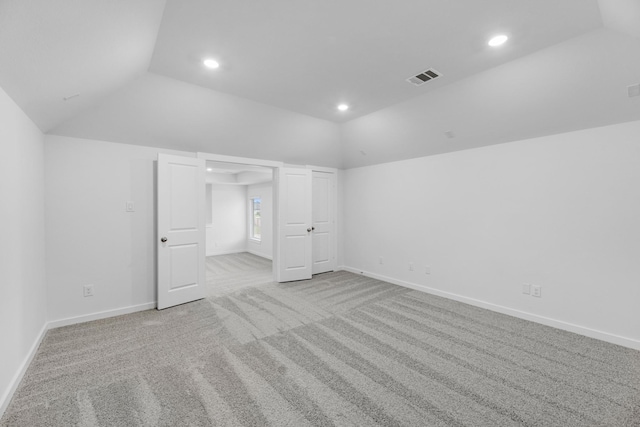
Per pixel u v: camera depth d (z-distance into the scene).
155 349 2.50
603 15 1.85
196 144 3.71
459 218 3.78
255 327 2.96
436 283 4.07
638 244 2.47
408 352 2.45
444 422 1.66
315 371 2.17
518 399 1.85
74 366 2.22
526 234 3.15
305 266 4.97
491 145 3.43
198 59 2.41
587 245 2.74
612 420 1.67
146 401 1.83
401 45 2.21
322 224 5.42
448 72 2.65
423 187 4.23
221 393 1.91
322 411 1.75
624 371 2.15
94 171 3.13
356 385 2.00
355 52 2.30
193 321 3.11
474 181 3.61
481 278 3.56
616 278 2.58
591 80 2.31
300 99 3.28
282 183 4.75
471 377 2.09
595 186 2.68
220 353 2.43
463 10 1.81
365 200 5.20
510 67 2.52
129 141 3.30
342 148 4.95
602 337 2.65
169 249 3.51
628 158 2.50
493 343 2.60
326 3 1.74
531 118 2.86
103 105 2.81
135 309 3.40
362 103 3.41
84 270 3.08
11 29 1.29
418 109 3.42
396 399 1.86
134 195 3.38
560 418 1.69
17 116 2.04
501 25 1.97
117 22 1.65
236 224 8.41
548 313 3.00
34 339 2.42
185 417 1.69
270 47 2.23
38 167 2.62
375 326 2.98
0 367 1.71
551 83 2.48
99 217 3.16
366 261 5.21
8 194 1.87
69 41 1.60
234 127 3.67
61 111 2.54
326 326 2.99
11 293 1.91
